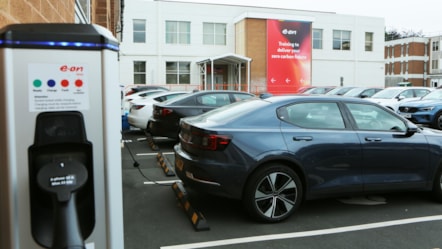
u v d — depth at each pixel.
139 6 30.09
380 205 5.36
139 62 30.38
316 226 4.55
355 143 4.93
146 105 11.30
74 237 1.35
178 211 5.00
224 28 32.06
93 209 1.53
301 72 31.47
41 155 1.45
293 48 31.20
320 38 34.28
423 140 5.30
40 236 1.45
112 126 1.54
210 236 4.22
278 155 4.57
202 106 9.63
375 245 4.03
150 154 8.92
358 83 35.62
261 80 30.64
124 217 4.77
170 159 8.34
